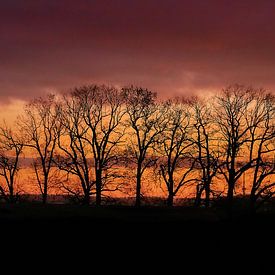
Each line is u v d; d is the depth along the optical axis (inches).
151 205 3181.6
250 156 3501.5
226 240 2158.0
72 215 2536.9
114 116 3789.4
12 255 1931.6
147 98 3782.0
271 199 2933.1
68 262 1886.1
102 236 2194.9
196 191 3417.8
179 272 1825.8
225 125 3609.7
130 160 3695.9
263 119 3535.9
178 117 3796.8
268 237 2190.0
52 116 3870.6
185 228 2337.6
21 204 3051.2
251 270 1860.2
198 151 3661.4
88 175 3627.0
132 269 1838.1
